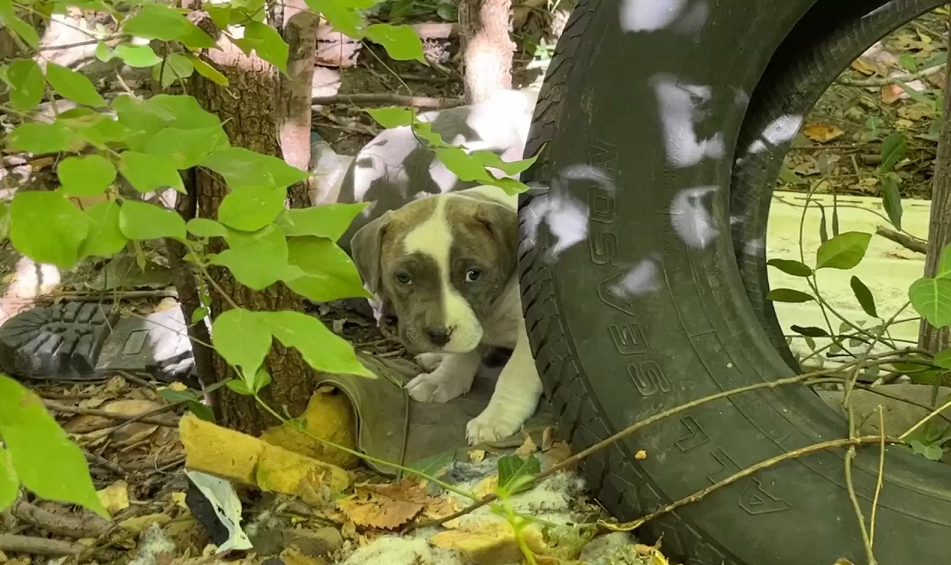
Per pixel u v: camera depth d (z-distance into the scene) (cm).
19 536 138
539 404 169
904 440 130
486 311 161
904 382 179
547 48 341
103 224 67
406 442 162
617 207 133
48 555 137
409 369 195
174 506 147
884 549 113
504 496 115
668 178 133
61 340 200
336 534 133
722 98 133
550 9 339
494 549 126
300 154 238
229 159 78
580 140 135
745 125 161
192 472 130
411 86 348
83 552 135
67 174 66
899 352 151
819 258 149
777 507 117
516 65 343
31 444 56
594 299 132
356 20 87
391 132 227
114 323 209
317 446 151
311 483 138
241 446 131
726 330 131
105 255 66
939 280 120
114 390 194
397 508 136
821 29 153
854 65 367
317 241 77
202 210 136
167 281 147
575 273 133
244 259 69
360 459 157
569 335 132
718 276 134
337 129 313
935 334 176
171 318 199
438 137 96
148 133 78
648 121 133
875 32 152
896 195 173
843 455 121
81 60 289
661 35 132
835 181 292
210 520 134
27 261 242
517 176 171
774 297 157
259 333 66
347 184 225
